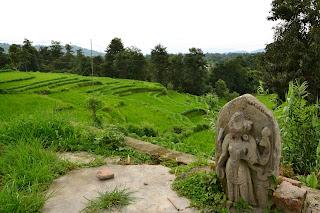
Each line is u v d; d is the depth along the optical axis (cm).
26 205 438
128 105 3897
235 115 416
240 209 422
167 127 2930
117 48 7262
